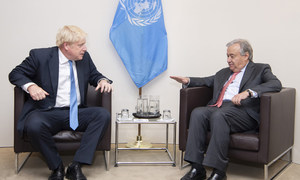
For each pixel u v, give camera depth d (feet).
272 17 8.93
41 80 7.37
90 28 9.91
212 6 9.94
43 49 7.57
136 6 9.65
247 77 7.73
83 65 7.89
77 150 6.88
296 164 8.43
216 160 6.55
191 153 6.93
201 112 7.13
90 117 7.21
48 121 6.77
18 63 9.51
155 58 9.95
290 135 7.95
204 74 10.16
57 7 9.66
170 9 10.09
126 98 10.27
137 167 7.96
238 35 9.61
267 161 6.62
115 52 10.09
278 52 8.82
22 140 7.08
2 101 9.56
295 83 8.50
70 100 7.38
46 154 6.58
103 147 7.41
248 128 7.34
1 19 9.32
